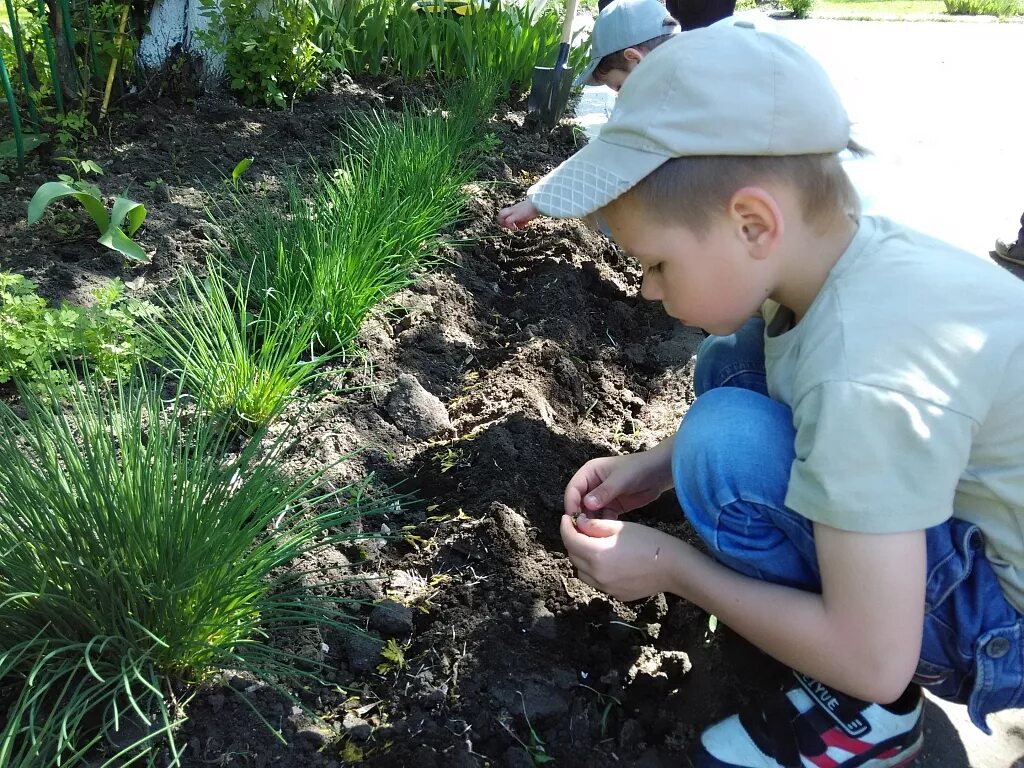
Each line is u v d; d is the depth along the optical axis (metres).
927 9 13.90
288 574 1.72
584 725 1.65
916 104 6.54
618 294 3.32
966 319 1.33
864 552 1.28
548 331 2.84
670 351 3.04
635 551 1.57
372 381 2.51
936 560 1.45
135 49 3.99
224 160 3.61
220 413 2.18
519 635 1.77
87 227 3.00
